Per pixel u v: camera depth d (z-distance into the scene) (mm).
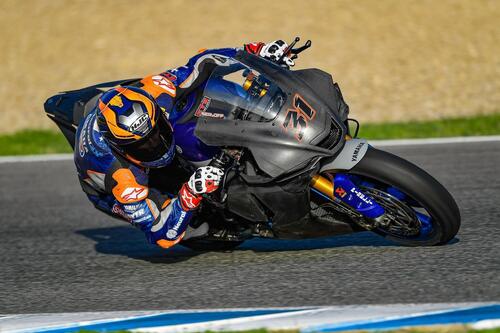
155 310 15953
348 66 41562
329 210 17047
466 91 37906
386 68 41094
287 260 18297
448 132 31812
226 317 15109
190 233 18531
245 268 18109
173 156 16625
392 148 29734
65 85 42625
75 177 28969
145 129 15867
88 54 45875
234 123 16125
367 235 19422
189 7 50625
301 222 16844
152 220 17438
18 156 32375
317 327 14352
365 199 16375
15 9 52188
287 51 18828
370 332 14023
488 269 16453
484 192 23125
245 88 16609
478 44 42906
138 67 43812
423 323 14125
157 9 50719
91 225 23562
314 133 15875
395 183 16078
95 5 52094
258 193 16453
